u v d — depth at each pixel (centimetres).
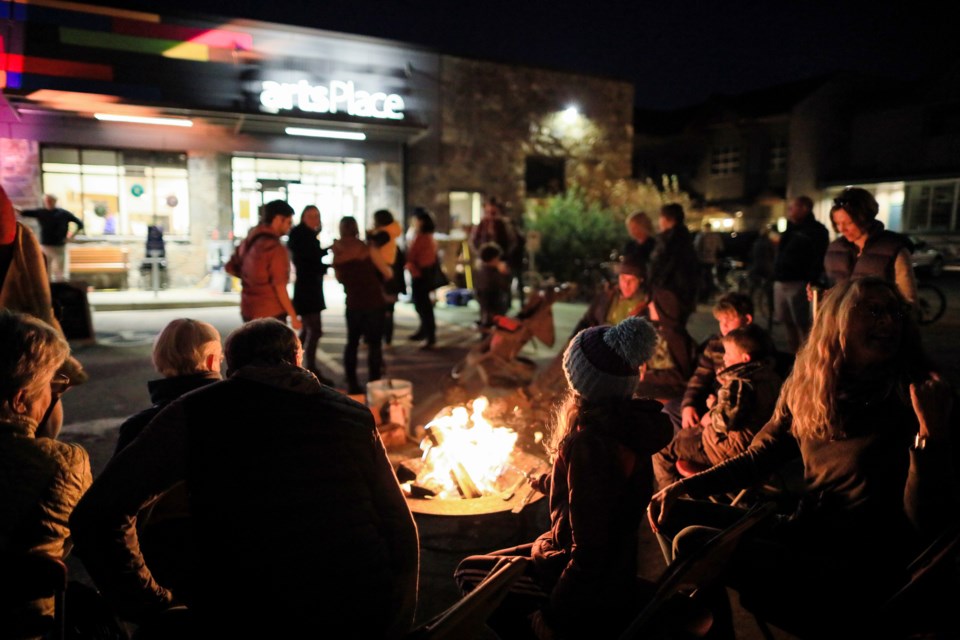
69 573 310
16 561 158
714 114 3045
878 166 2861
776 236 1233
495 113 1703
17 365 180
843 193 416
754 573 212
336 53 1480
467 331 1009
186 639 169
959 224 2567
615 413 188
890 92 2938
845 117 2969
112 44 1289
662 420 191
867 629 193
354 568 159
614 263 1394
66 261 1131
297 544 154
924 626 187
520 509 305
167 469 157
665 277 583
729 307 368
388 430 441
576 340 197
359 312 614
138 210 1397
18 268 349
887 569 200
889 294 203
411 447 441
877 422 204
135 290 1392
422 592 296
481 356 576
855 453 206
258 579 153
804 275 598
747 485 241
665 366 436
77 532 155
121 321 1046
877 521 204
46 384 190
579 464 182
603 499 178
